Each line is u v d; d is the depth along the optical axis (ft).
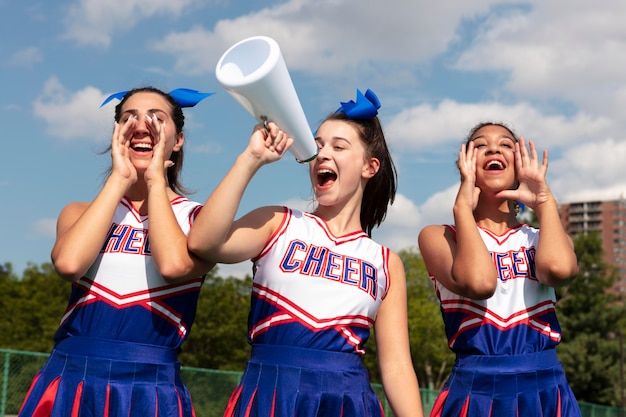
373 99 14.46
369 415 12.92
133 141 13.66
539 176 14.94
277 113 11.56
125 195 13.61
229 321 109.60
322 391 12.49
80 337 12.61
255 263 13.25
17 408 49.19
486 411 14.33
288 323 12.70
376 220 14.93
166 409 12.55
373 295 13.26
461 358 14.97
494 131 15.58
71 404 12.25
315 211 14.25
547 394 14.55
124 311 12.64
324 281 12.91
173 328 12.89
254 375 12.71
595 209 525.75
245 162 11.94
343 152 13.65
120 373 12.44
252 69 11.23
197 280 13.11
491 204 15.72
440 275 14.99
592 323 154.30
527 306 14.93
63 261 12.19
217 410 56.34
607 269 162.50
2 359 49.34
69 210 13.83
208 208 12.00
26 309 115.34
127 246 12.98
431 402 73.36
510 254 15.25
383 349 13.57
